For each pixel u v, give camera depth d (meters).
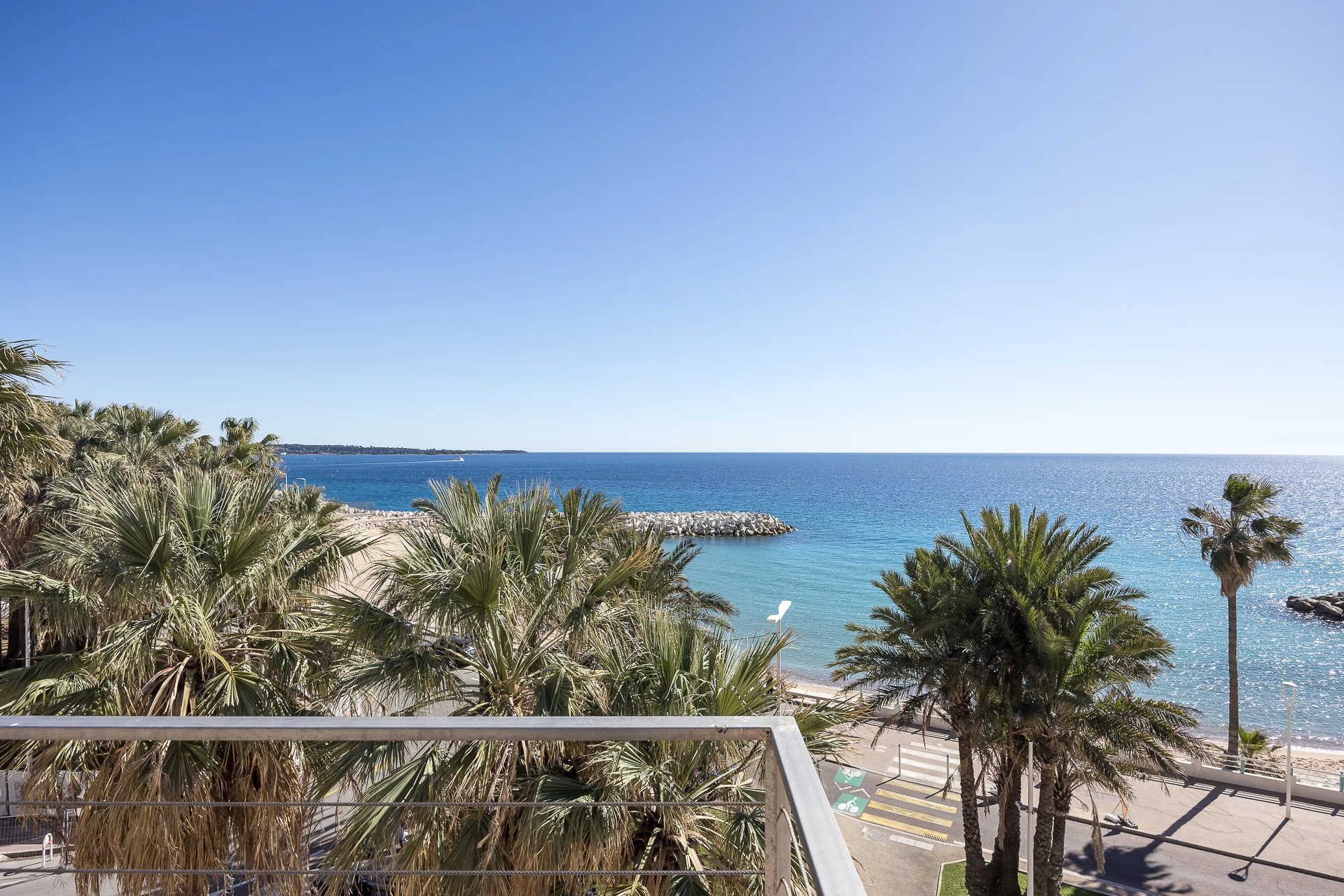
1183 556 66.56
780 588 49.34
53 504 12.55
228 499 7.20
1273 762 22.22
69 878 5.76
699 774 5.80
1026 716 12.34
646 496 125.62
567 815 5.14
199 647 6.47
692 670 6.14
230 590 6.80
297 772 6.15
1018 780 13.89
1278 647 39.47
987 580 13.94
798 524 84.69
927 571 14.83
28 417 8.57
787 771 1.16
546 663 6.23
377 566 6.64
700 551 10.80
